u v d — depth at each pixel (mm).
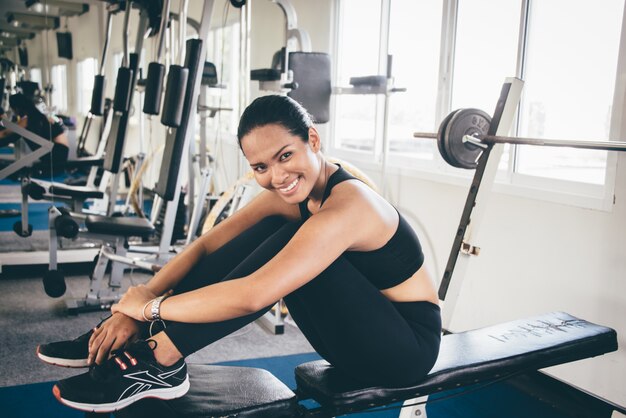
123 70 3260
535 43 2494
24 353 2471
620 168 2010
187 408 1137
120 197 6219
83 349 1300
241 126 1134
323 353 1340
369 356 1191
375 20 3660
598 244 2102
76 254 3736
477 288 2627
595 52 2242
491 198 2539
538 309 2342
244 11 3027
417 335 1257
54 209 2752
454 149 1819
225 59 5672
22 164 3480
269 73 3156
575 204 2172
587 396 2146
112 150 3387
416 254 1263
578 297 2184
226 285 1089
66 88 6547
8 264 3580
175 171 2730
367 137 3805
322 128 4086
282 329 2844
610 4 2180
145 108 2779
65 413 1969
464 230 1766
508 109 1756
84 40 5500
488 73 2768
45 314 2984
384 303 1196
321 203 1235
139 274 3812
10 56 5289
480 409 2146
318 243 1072
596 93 2248
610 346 1611
